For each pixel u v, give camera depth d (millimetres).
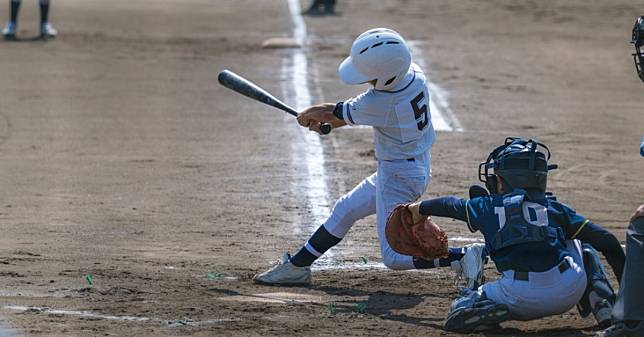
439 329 24016
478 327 23453
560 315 25938
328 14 98562
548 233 22891
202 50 79625
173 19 94188
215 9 100938
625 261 21953
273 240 35531
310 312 25625
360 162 49031
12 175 45719
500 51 82188
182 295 27172
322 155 50406
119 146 51938
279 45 81000
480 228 23406
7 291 26984
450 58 78625
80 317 24438
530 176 23359
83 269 30109
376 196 27703
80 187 43719
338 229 28656
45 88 65750
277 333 23266
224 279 29609
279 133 55125
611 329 21688
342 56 78000
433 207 24203
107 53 77750
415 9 103000
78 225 37125
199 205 40812
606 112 62188
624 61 79500
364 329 23844
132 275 29547
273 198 42125
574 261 23266
